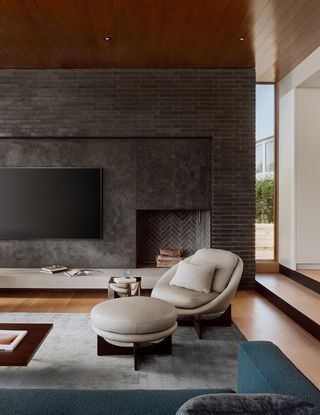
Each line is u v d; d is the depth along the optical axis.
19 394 1.36
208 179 5.61
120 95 5.51
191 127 5.54
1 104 5.50
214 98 5.54
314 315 3.90
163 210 5.89
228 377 2.88
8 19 3.95
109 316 2.98
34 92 5.49
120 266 5.62
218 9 3.74
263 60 5.20
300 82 5.37
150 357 3.23
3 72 5.48
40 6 3.67
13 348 2.47
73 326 3.98
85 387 2.71
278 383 1.35
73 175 5.60
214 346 3.48
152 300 3.30
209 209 5.61
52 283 5.18
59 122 5.50
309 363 3.12
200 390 1.51
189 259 4.34
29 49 4.77
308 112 5.69
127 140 5.59
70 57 5.05
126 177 5.60
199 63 5.30
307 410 0.99
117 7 3.69
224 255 4.09
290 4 3.63
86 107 5.50
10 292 5.46
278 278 5.77
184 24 4.07
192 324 4.03
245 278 5.59
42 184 5.61
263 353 1.60
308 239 5.72
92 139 5.59
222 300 3.67
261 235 6.34
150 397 1.41
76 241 5.63
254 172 5.57
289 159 5.88
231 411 0.96
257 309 4.64
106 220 5.62
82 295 5.31
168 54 4.95
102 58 5.09
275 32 4.27
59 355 3.25
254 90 5.54
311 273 5.39
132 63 5.29
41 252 5.64
